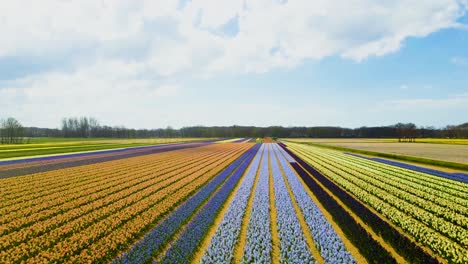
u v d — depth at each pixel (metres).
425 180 23.09
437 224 12.30
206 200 16.59
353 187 20.09
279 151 59.00
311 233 11.24
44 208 14.62
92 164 32.44
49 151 49.28
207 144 89.94
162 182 21.36
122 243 10.29
